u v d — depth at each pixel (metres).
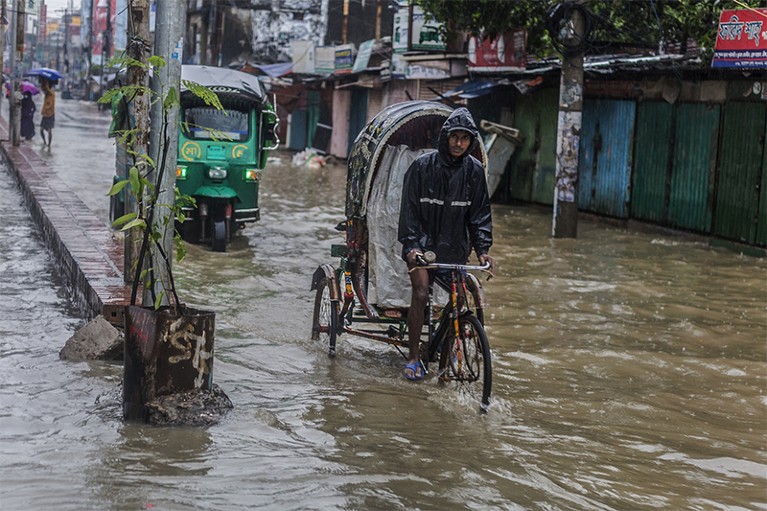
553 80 19.97
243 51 51.81
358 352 8.30
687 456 5.88
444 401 6.85
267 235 15.60
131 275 9.11
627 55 18.92
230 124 14.38
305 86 38.34
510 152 21.86
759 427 6.63
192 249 13.79
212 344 6.23
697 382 7.76
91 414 6.11
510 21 18.52
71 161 27.25
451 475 5.24
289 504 4.65
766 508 5.05
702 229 16.11
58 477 4.89
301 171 29.75
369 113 32.56
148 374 5.95
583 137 19.62
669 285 11.96
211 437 5.70
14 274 11.53
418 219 7.13
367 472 5.21
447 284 7.18
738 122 15.16
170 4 7.23
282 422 6.12
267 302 10.32
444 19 19.09
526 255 14.22
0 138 33.25
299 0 51.50
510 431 6.19
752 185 14.82
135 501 4.58
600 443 6.04
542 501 4.93
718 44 13.45
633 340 9.07
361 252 8.02
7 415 6.02
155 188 6.25
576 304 10.65
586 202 19.58
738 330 9.59
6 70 54.00
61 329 8.75
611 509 4.89
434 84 27.36
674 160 16.81
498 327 9.44
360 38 45.91
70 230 12.62
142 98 8.94
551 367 8.03
